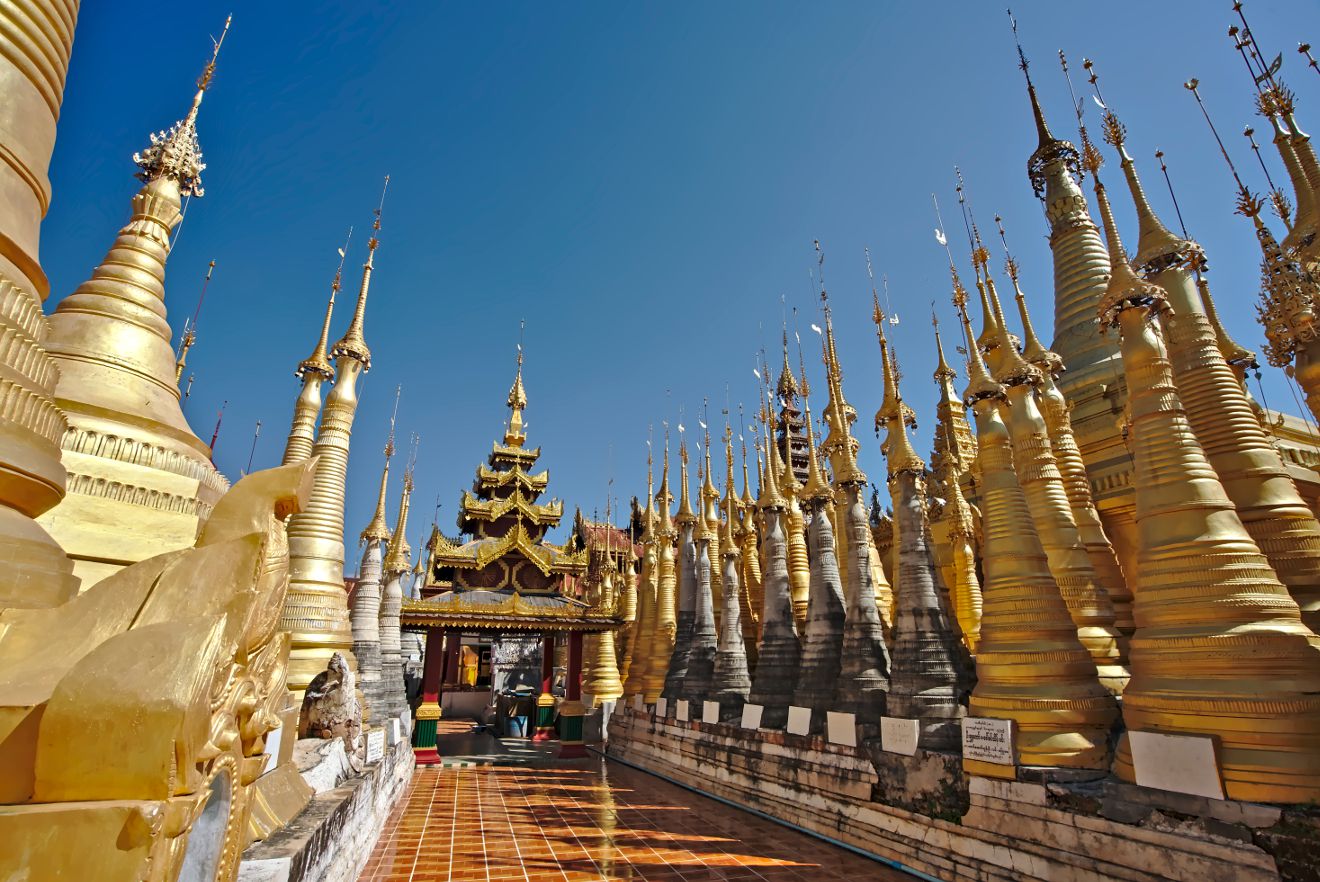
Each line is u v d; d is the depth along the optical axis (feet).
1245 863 25.30
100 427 26.96
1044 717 34.68
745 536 87.56
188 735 11.18
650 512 104.83
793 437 139.13
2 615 13.39
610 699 106.93
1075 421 61.67
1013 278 54.19
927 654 44.29
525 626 94.38
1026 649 36.45
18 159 17.35
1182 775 27.73
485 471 130.00
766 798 55.31
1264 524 35.40
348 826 32.30
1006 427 46.75
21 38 17.79
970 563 58.49
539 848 45.80
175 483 27.48
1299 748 25.48
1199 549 30.07
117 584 13.93
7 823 10.03
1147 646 30.63
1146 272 40.01
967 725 37.63
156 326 31.32
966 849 36.52
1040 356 50.75
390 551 84.94
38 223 18.42
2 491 15.07
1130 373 34.88
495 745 103.91
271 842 21.70
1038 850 32.68
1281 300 37.22
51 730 10.82
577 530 163.63
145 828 10.33
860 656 49.96
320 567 50.55
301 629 47.98
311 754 33.65
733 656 69.05
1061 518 43.57
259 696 15.58
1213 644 28.19
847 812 46.06
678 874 40.22
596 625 97.86
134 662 11.51
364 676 63.98
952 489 61.11
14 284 16.75
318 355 55.11
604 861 42.75
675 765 72.23
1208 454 37.63
